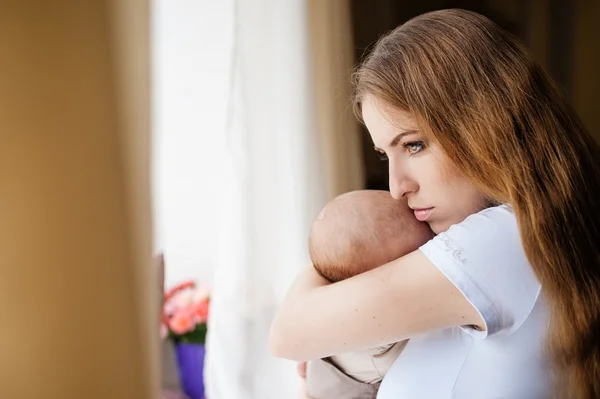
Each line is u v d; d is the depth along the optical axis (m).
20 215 0.74
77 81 0.76
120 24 0.81
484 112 0.74
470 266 0.71
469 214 0.80
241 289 1.31
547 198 0.74
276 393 1.34
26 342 0.75
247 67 1.29
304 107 1.38
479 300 0.70
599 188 0.81
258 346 1.33
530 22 2.06
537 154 0.75
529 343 0.74
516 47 0.78
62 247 0.76
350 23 1.53
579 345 0.74
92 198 0.77
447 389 0.77
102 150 0.78
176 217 1.45
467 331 0.74
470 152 0.75
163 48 1.32
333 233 0.83
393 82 0.76
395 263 0.74
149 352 0.84
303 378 1.01
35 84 0.74
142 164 0.85
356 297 0.72
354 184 1.54
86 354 0.78
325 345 0.74
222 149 1.41
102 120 0.78
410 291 0.71
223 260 1.32
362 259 0.82
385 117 0.77
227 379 1.31
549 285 0.73
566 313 0.73
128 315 0.80
